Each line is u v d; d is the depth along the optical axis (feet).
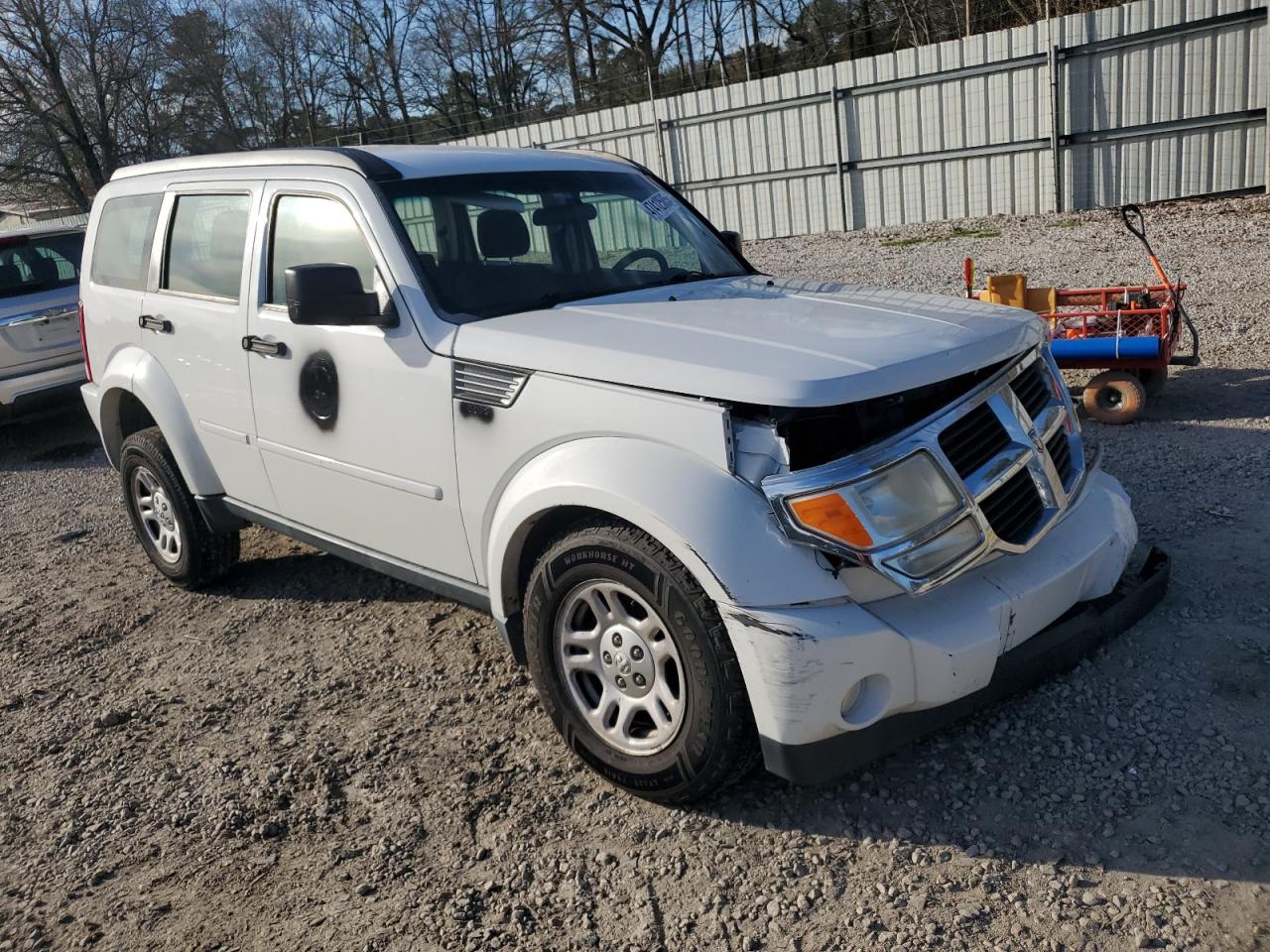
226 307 14.80
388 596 16.89
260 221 14.32
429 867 10.22
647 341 10.52
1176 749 10.37
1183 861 8.97
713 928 8.99
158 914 9.99
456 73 147.23
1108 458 18.80
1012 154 54.70
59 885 10.59
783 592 9.07
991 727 11.11
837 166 60.85
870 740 9.46
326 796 11.56
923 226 56.90
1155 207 49.65
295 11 147.02
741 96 63.52
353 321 12.18
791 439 9.41
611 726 10.84
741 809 10.44
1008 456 10.25
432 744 12.39
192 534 17.10
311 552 19.20
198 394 15.66
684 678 9.78
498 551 11.17
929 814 9.99
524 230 13.48
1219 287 31.60
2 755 13.25
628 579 9.93
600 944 8.97
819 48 116.16
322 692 13.98
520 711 12.89
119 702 14.38
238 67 143.95
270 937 9.52
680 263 14.74
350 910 9.73
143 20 131.34
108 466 28.78
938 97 56.03
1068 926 8.46
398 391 12.25
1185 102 49.16
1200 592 13.20
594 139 71.82
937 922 8.69
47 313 30.48
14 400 30.01
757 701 9.23
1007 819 9.77
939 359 9.74
